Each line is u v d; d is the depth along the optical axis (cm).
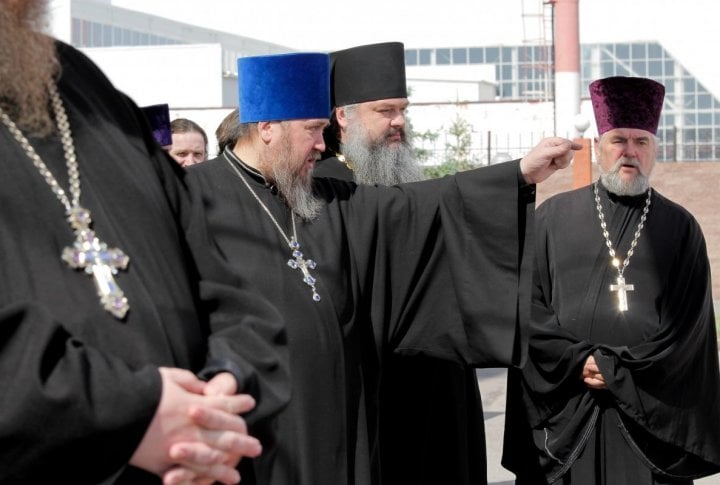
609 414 491
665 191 1800
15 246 200
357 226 401
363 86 532
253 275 369
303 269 376
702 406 496
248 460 267
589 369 484
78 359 189
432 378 467
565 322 505
